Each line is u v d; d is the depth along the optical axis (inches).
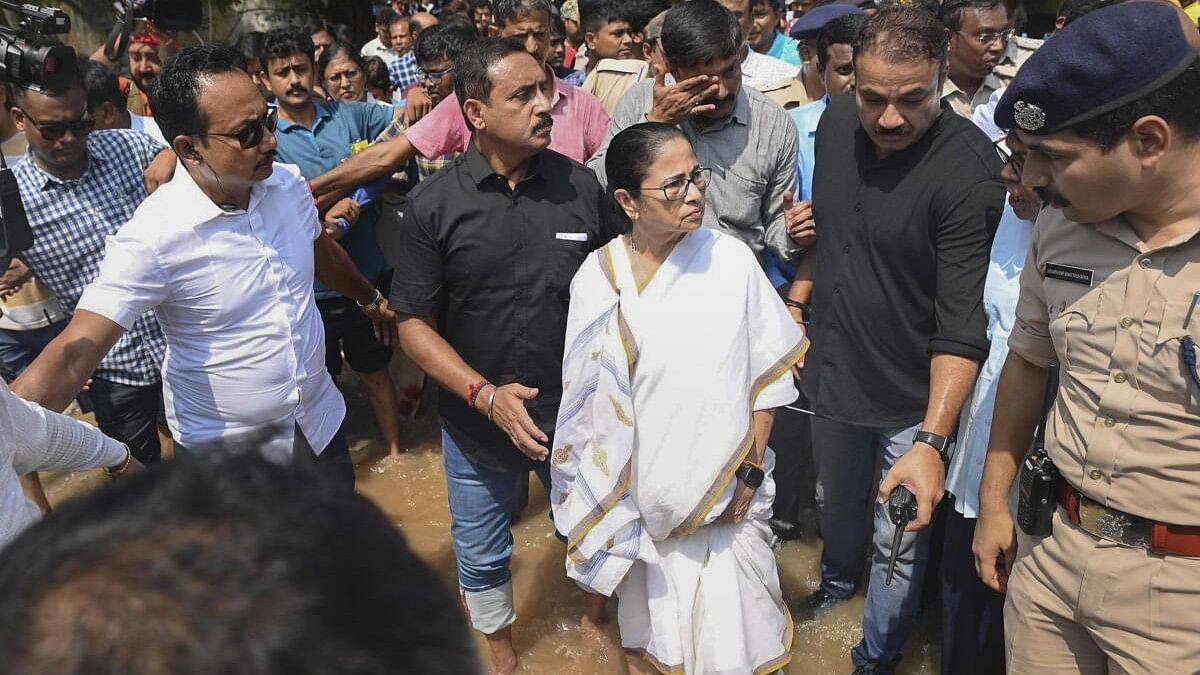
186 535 23.0
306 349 109.8
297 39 171.3
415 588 24.5
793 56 213.5
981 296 102.6
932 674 125.0
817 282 120.7
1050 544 80.1
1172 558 71.9
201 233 99.7
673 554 100.0
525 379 115.5
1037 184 72.5
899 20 101.0
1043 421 82.4
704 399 96.0
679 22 123.1
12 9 94.9
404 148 152.1
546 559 150.1
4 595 22.3
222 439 27.6
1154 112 65.1
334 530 24.0
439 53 161.3
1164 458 70.7
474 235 110.1
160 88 95.7
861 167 111.3
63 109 125.3
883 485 100.1
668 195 92.7
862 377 116.9
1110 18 65.9
